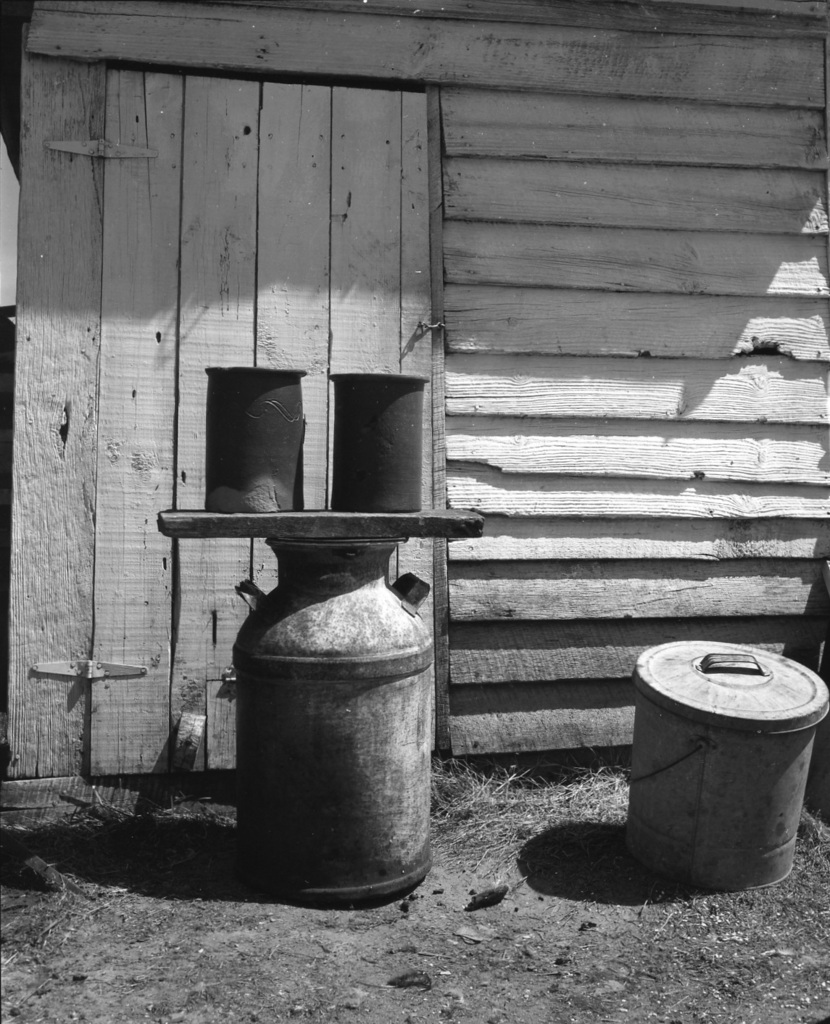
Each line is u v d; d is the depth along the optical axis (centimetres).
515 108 402
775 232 421
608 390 411
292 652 309
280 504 322
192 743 377
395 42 391
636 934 315
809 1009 279
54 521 371
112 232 372
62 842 353
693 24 412
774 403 425
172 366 377
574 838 367
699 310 418
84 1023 258
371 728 315
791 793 337
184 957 290
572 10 403
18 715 372
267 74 384
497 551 403
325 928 310
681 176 414
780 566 430
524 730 409
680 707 330
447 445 398
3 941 292
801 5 421
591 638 414
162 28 373
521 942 308
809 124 426
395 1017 268
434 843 366
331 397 389
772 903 334
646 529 417
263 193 383
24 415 368
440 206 395
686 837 337
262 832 322
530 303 404
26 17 379
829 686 416
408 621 326
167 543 379
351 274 389
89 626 375
